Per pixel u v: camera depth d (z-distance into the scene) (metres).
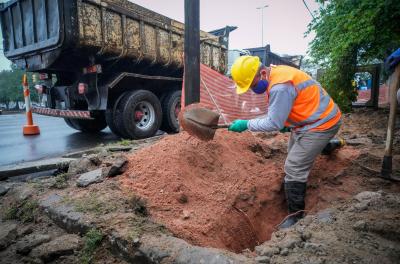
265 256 1.74
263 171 3.61
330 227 2.09
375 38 7.07
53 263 1.97
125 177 2.98
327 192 3.14
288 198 2.96
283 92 2.55
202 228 2.43
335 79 8.65
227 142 3.99
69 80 7.38
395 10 6.26
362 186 3.18
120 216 2.23
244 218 2.93
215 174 3.30
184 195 2.73
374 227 1.98
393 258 1.69
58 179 3.22
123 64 6.73
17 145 6.21
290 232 2.06
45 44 5.65
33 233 2.33
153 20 6.73
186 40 4.26
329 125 2.74
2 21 6.89
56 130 8.72
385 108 9.17
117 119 6.36
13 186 3.28
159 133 7.83
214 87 5.70
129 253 1.88
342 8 7.29
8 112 23.28
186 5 4.17
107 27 5.77
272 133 5.67
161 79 7.04
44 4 5.51
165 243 1.86
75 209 2.39
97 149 4.66
